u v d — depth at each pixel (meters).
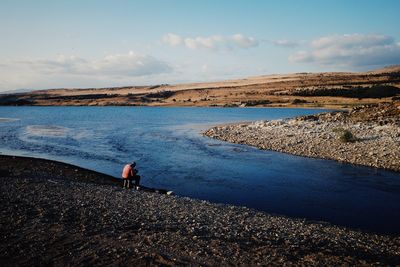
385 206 18.62
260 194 21.17
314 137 39.00
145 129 63.25
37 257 10.48
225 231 13.30
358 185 22.70
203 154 35.28
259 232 13.38
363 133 37.72
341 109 118.75
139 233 12.62
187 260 10.41
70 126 69.94
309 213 17.67
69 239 11.88
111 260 10.33
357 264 10.53
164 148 39.81
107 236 12.22
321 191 21.55
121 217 14.51
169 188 22.84
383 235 14.45
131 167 22.22
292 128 46.16
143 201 17.69
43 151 38.31
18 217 13.98
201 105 176.75
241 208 17.59
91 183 22.77
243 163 30.27
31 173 24.78
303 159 31.08
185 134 54.00
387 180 23.70
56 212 14.78
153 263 10.16
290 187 22.59
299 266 10.23
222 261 10.41
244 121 79.88
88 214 14.74
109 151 38.22
